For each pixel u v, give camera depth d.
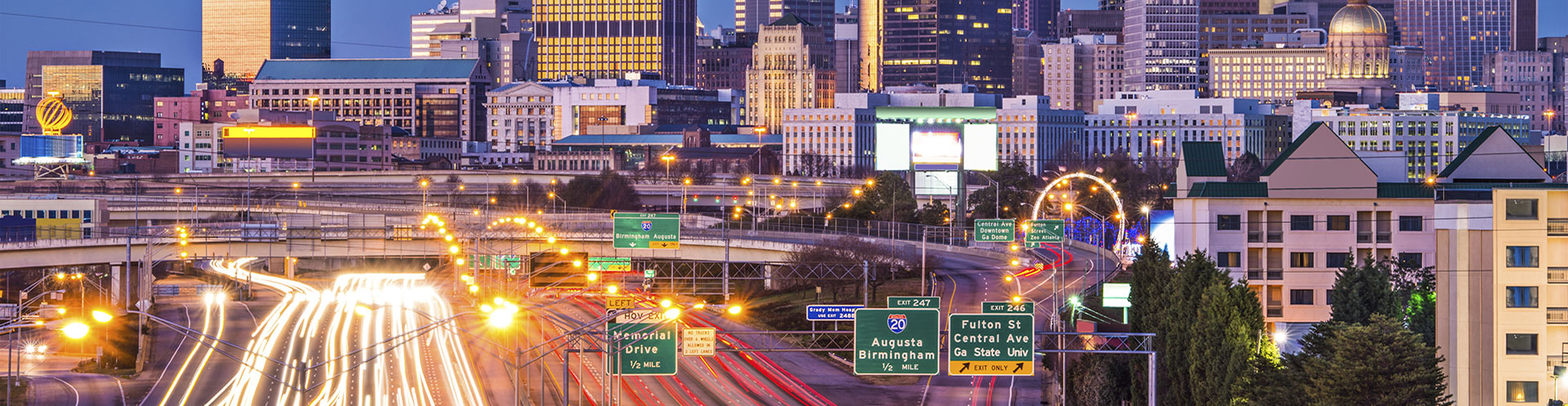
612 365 183.62
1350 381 150.88
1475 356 169.62
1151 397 147.88
